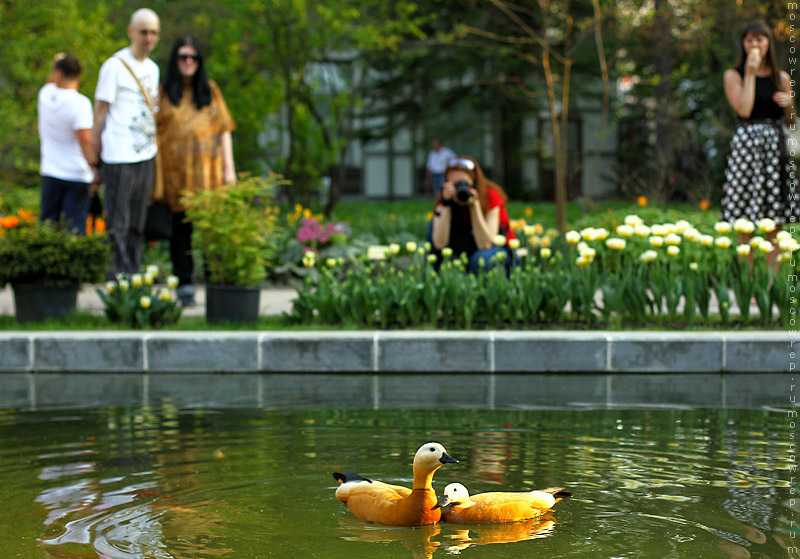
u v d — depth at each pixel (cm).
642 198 1855
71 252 1078
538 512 435
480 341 916
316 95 2945
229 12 2803
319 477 502
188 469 519
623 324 1047
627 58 3272
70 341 935
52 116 1314
